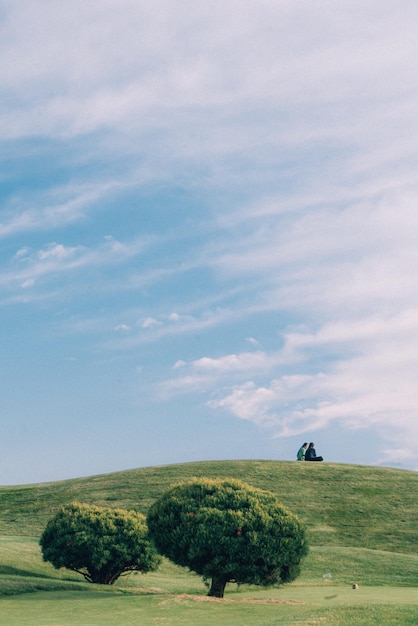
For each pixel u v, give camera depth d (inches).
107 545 1333.7
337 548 1845.5
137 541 1357.0
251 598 1114.7
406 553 1911.9
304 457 2979.8
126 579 1472.7
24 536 2053.4
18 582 1133.1
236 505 1109.7
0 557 1513.3
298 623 735.7
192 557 1077.8
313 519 2204.7
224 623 797.2
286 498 2396.7
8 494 2733.8
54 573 1466.5
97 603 948.6
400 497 2437.3
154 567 1374.3
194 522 1088.2
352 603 1036.5
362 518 2223.2
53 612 880.3
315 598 1148.5
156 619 824.9
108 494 2512.3
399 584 1467.8
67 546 1333.7
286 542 1085.1
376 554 1781.5
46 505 2475.4
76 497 2514.8
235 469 2763.3
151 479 2679.6
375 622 721.6
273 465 2839.6
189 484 1171.3
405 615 762.2
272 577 1085.8
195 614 863.1
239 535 1074.1
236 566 1066.7
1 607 924.0
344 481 2613.2
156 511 1141.7
